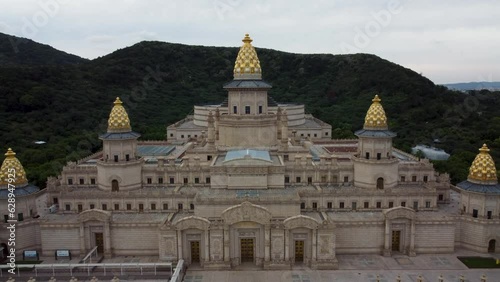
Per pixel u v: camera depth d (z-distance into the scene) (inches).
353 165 4500.5
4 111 7751.0
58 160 6151.6
